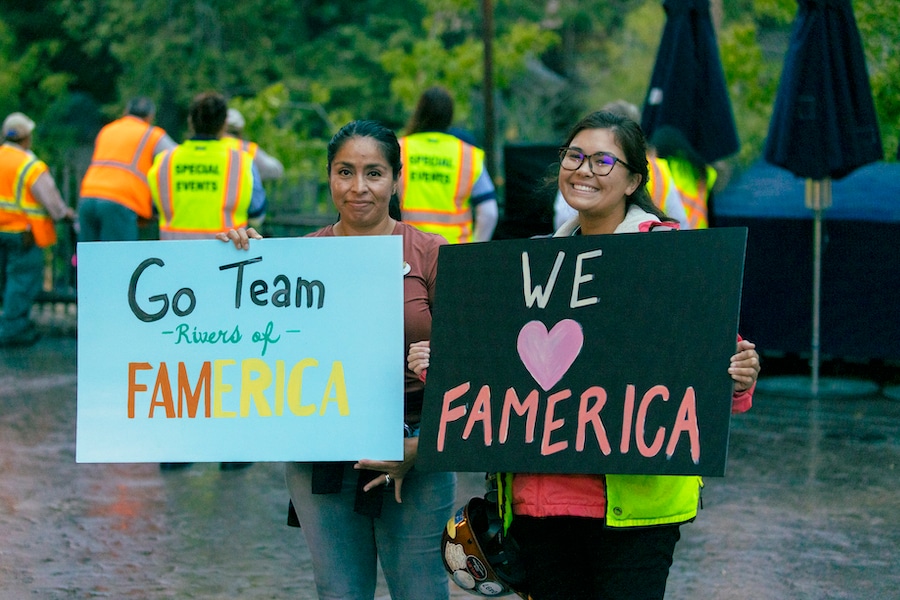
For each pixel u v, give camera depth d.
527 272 5.45
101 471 12.09
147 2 48.53
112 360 5.93
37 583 8.84
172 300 5.91
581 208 5.62
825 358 17.23
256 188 12.66
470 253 5.54
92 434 5.93
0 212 19.08
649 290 5.27
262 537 9.98
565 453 5.27
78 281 5.93
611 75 46.25
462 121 33.53
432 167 12.34
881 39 19.38
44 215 19.28
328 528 6.09
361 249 5.83
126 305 5.93
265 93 30.05
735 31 25.08
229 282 5.89
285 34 51.59
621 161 5.55
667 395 5.17
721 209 16.42
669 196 10.93
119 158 16.42
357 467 5.81
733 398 5.39
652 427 5.17
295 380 5.87
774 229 16.16
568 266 5.39
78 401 5.94
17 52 53.78
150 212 16.64
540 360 5.37
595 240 5.37
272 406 5.88
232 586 8.82
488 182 12.74
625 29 47.31
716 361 5.12
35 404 15.11
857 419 14.21
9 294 19.44
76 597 8.58
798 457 12.39
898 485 11.33
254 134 29.91
